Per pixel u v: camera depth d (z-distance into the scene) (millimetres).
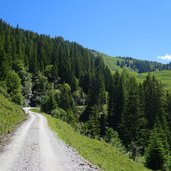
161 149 68062
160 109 123750
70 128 81438
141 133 111562
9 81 133750
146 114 126312
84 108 175875
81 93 198375
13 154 24047
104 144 56969
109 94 141125
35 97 180750
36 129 48688
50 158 23641
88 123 108750
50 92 174000
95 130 104812
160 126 106062
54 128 55844
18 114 67375
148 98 128750
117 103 135375
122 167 44312
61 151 28219
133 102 116188
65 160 23422
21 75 184625
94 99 164750
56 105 142000
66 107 159375
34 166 20016
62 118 128250
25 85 180375
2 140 31328
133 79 151875
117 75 170000
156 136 73312
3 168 18734
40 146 29859
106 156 45156
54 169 19688
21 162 21047
